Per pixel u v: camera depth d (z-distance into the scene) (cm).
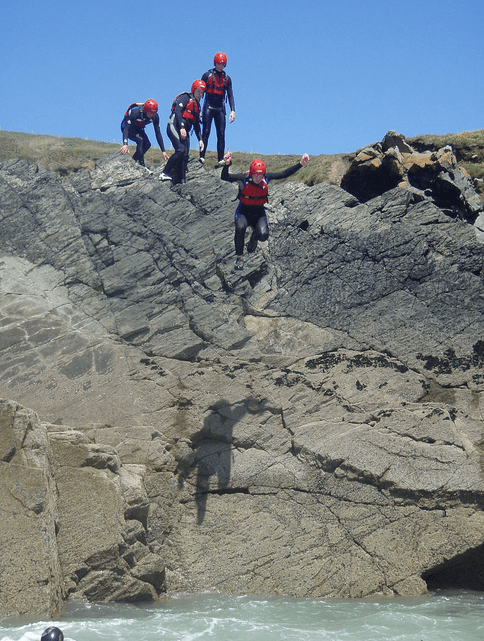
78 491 1142
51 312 1468
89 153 1956
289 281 1477
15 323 1445
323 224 1513
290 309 1450
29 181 1623
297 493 1279
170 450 1315
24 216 1585
